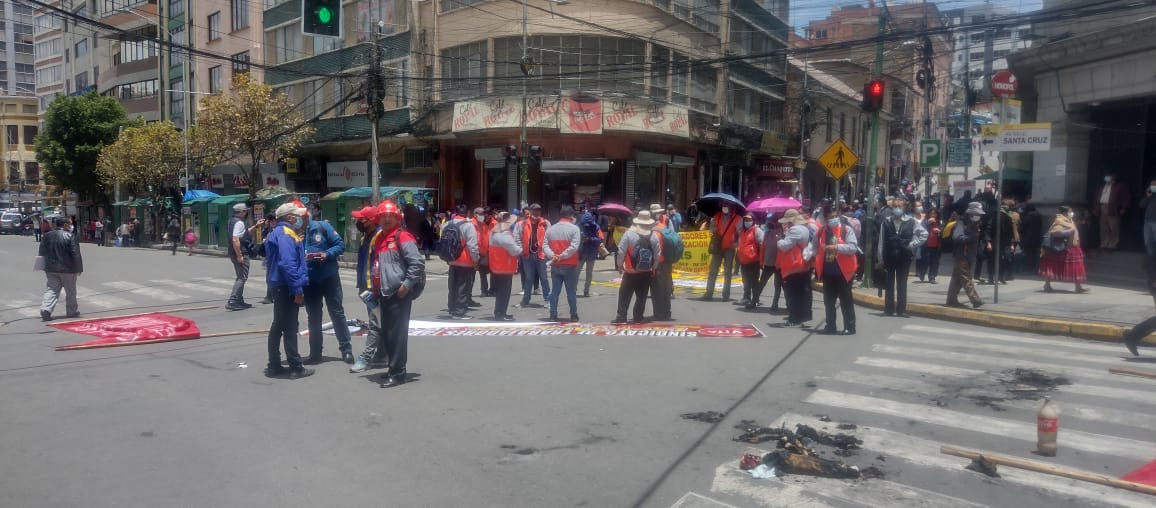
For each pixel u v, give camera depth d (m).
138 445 6.05
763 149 35.31
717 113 31.97
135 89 50.66
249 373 8.55
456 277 12.78
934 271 17.38
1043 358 9.46
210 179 43.66
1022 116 22.05
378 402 7.27
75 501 4.95
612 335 10.86
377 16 31.70
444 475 5.41
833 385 7.98
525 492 5.11
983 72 38.22
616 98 26.05
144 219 42.00
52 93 66.19
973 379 8.27
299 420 6.71
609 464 5.64
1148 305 13.26
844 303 11.02
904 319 12.78
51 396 7.55
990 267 16.95
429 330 11.27
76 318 13.38
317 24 11.39
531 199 28.59
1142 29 16.16
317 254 8.91
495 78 25.53
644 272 11.76
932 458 5.77
